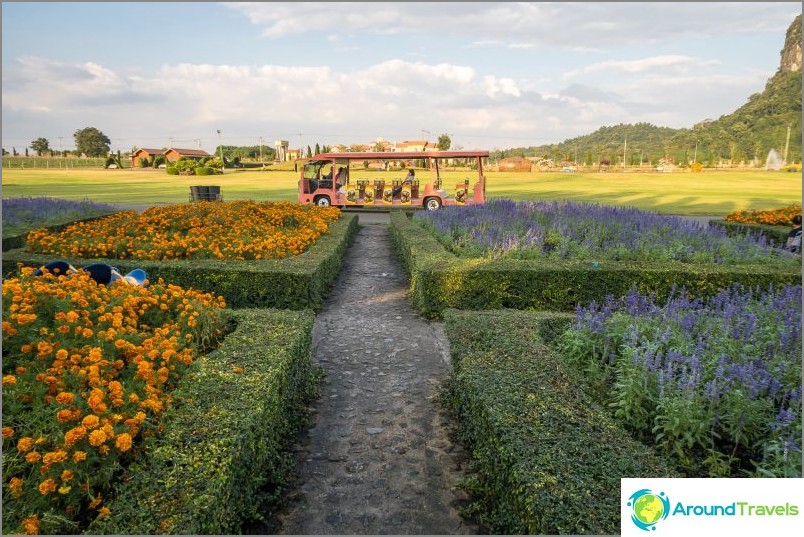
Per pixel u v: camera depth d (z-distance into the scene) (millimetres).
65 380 3432
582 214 14500
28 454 2592
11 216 15016
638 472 2799
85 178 56500
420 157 24125
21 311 4086
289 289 8008
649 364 3975
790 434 3287
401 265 12844
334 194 24750
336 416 4980
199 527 2369
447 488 3836
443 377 5934
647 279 8242
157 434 3064
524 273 8211
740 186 50375
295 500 3674
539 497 2561
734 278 8195
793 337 4711
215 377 3877
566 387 3945
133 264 8266
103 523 2328
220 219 12734
